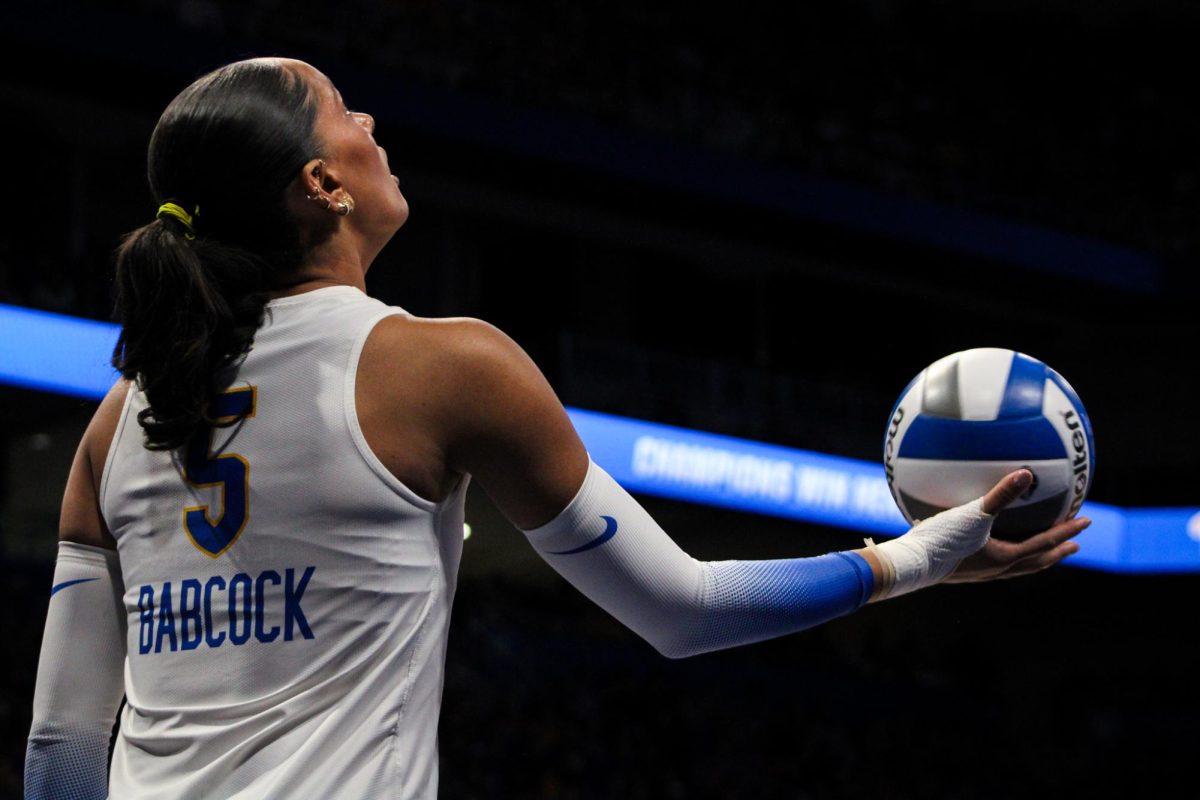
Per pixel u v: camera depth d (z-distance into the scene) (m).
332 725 1.69
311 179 1.88
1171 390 25.06
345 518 1.73
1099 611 25.19
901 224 21.36
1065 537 2.25
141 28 16.02
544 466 1.79
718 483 19.08
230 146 1.85
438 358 1.77
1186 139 25.48
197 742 1.71
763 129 21.48
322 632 1.71
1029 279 22.70
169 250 1.80
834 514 20.14
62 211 17.77
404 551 1.75
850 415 21.77
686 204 20.36
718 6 22.88
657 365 19.97
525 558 22.44
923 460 2.29
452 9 19.23
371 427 1.74
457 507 1.85
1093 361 25.53
